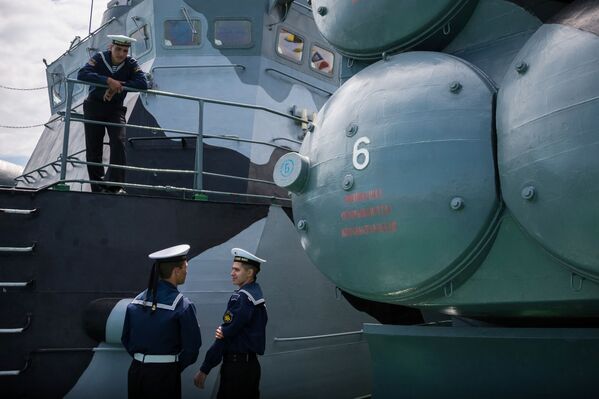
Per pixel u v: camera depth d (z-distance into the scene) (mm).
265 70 7438
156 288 4262
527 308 3537
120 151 6172
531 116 3252
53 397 5035
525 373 3574
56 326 5113
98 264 5277
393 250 3727
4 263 5090
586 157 2990
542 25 3514
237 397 4578
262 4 7469
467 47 4086
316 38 7891
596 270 3051
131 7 7816
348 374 6133
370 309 6238
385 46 4336
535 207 3201
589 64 3086
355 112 4047
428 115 3725
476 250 3535
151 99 7258
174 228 5539
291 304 5883
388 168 3756
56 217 5246
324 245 4102
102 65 6090
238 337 4645
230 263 5668
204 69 7387
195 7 7453
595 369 3359
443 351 3855
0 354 4996
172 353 4242
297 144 7457
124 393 5090
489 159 3506
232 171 6922
